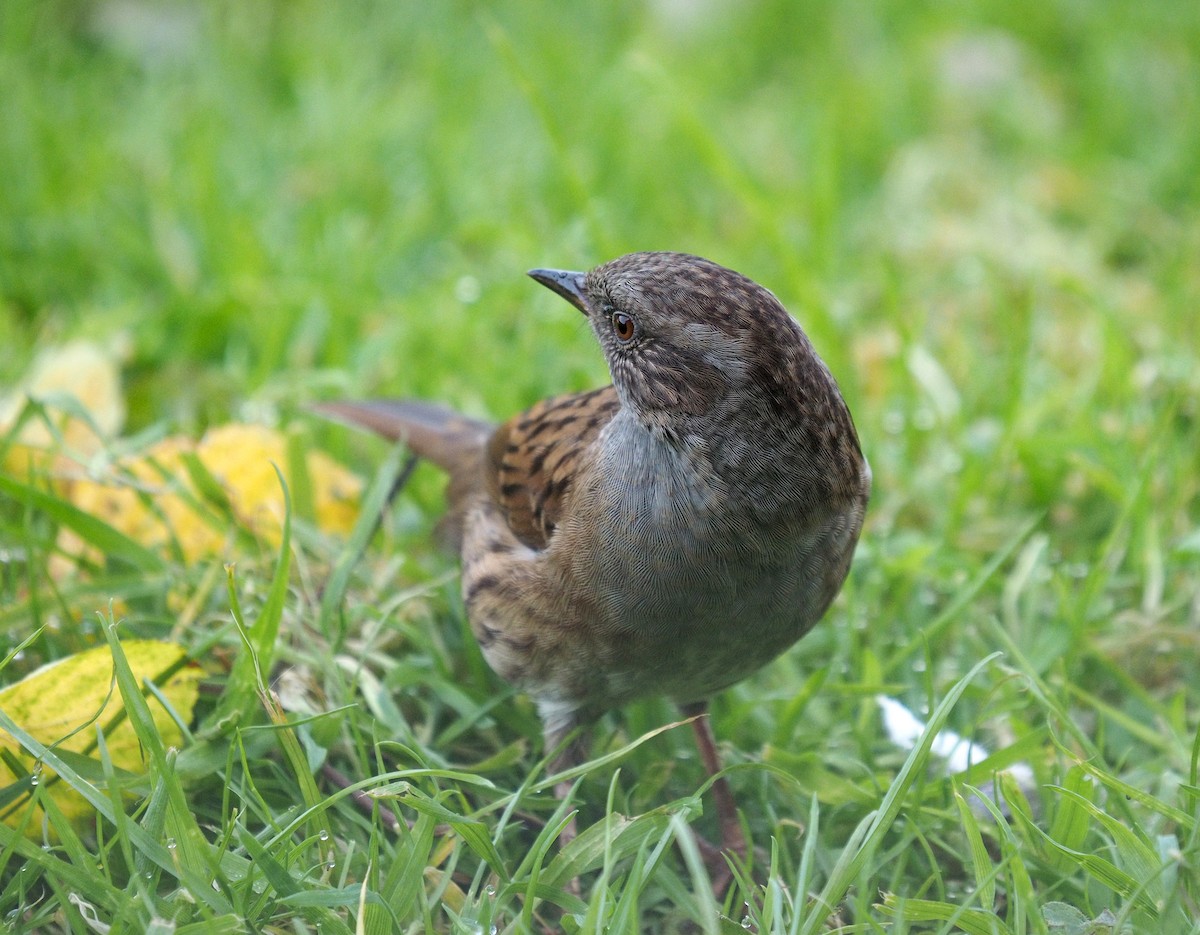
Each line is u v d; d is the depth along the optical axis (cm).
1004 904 689
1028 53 1700
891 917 654
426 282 1255
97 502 923
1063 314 1269
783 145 1532
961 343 1194
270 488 942
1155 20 1712
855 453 708
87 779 675
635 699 754
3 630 789
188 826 616
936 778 783
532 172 1388
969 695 824
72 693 706
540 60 1566
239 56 1542
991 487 1025
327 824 662
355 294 1203
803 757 746
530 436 789
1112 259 1396
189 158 1326
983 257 1292
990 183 1470
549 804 712
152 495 901
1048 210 1424
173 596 855
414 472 1022
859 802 737
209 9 1620
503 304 1200
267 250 1259
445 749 804
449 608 885
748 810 771
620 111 1479
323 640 814
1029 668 778
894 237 1373
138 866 637
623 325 704
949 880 720
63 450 873
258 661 712
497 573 756
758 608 703
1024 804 699
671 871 674
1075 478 1037
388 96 1503
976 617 899
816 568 709
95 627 823
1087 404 1066
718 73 1638
